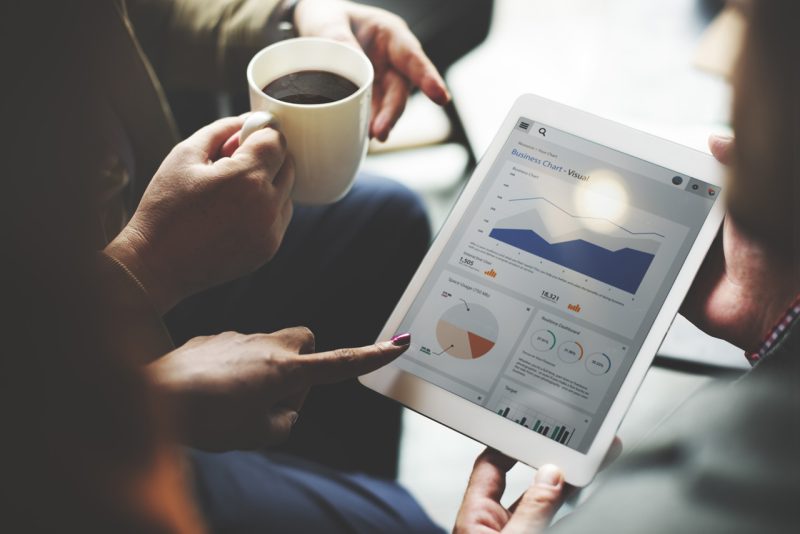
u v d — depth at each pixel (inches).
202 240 30.7
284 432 29.5
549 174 33.7
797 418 21.0
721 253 33.9
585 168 33.6
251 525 32.1
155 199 30.6
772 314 32.9
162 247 30.4
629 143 33.8
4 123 14.1
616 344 31.3
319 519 32.8
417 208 42.1
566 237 32.7
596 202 33.1
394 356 29.9
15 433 13.6
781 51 17.0
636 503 22.7
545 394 31.0
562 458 30.2
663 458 23.6
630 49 74.5
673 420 24.9
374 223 41.4
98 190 16.2
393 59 38.2
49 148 14.5
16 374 13.3
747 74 17.9
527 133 34.5
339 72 33.6
